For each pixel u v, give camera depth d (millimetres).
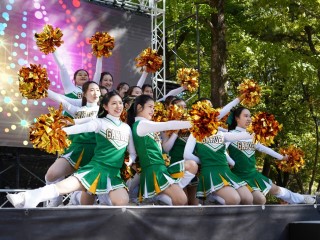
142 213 4164
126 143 5000
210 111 4637
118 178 4859
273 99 18047
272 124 5117
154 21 11516
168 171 5172
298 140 17938
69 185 4543
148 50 7051
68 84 6414
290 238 5219
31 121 9008
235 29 14297
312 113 17406
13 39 8945
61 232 3740
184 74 7664
